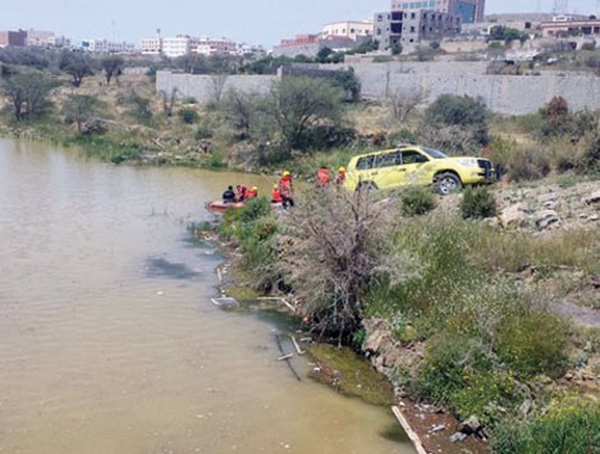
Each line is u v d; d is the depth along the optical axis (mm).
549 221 14430
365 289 11539
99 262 16344
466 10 172500
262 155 40562
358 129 43375
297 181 34688
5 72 70938
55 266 15758
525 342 8781
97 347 10938
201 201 26250
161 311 12875
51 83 62812
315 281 11734
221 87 60312
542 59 67938
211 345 11227
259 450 7984
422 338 10023
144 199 26188
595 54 65625
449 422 8594
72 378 9727
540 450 7059
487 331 9125
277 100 41750
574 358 8789
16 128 54219
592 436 6898
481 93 50281
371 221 11656
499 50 84062
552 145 23375
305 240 12102
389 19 133875
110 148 44625
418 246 11750
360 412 8977
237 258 17031
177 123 53188
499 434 7645
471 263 11969
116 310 12820
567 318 9539
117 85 73812
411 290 10977
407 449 8078
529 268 11945
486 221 14773
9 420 8461
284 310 13133
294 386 9750
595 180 17984
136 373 9992
